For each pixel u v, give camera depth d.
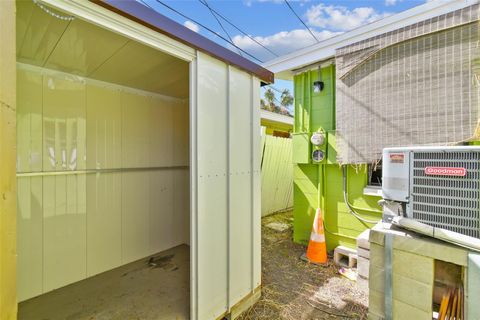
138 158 3.00
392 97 2.48
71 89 2.41
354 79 2.76
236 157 2.00
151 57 1.97
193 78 1.66
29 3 1.19
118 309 1.96
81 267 2.47
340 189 3.10
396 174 1.48
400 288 1.31
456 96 2.13
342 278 2.55
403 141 2.41
